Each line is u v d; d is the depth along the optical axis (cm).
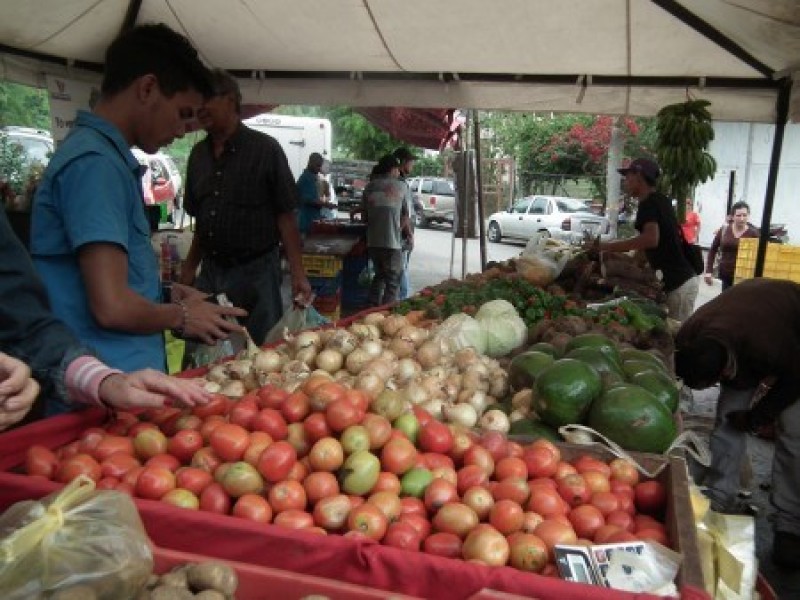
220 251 431
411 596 132
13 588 101
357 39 581
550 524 156
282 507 159
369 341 273
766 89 595
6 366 134
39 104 1836
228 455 171
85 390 173
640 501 187
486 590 127
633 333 381
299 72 685
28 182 748
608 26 523
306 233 1071
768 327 382
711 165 643
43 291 177
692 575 132
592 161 2772
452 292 445
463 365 287
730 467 432
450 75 662
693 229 1246
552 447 194
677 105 620
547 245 548
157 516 146
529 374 264
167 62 217
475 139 949
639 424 211
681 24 510
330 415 175
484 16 520
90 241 198
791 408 393
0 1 462
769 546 425
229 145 411
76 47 566
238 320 445
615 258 588
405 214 1066
